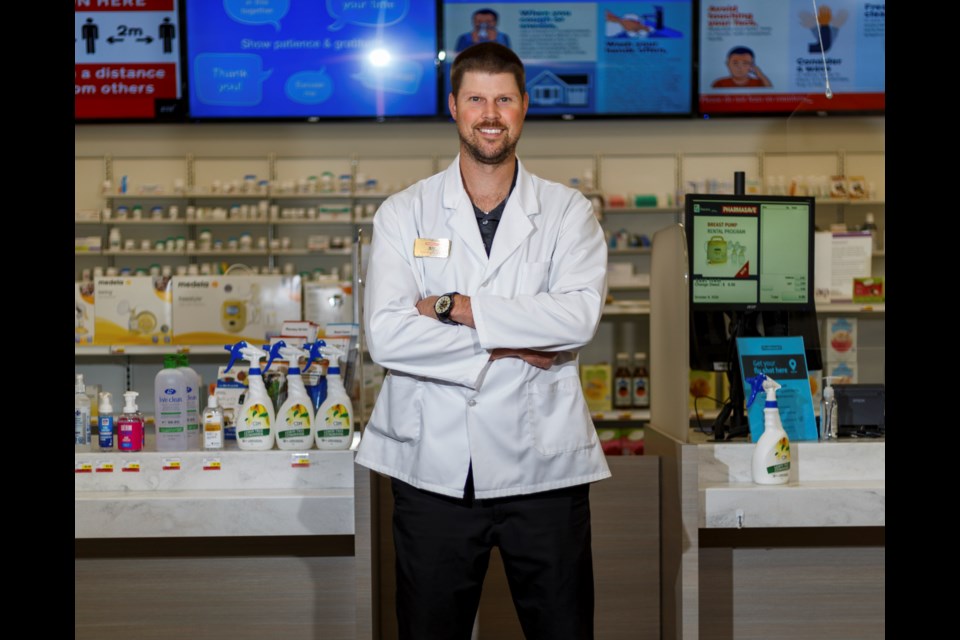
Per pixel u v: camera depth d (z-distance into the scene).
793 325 2.85
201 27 6.21
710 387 2.91
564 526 2.10
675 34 6.29
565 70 6.30
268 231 6.34
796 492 2.53
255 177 6.22
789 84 6.27
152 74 6.25
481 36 6.26
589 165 6.55
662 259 2.80
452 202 2.21
